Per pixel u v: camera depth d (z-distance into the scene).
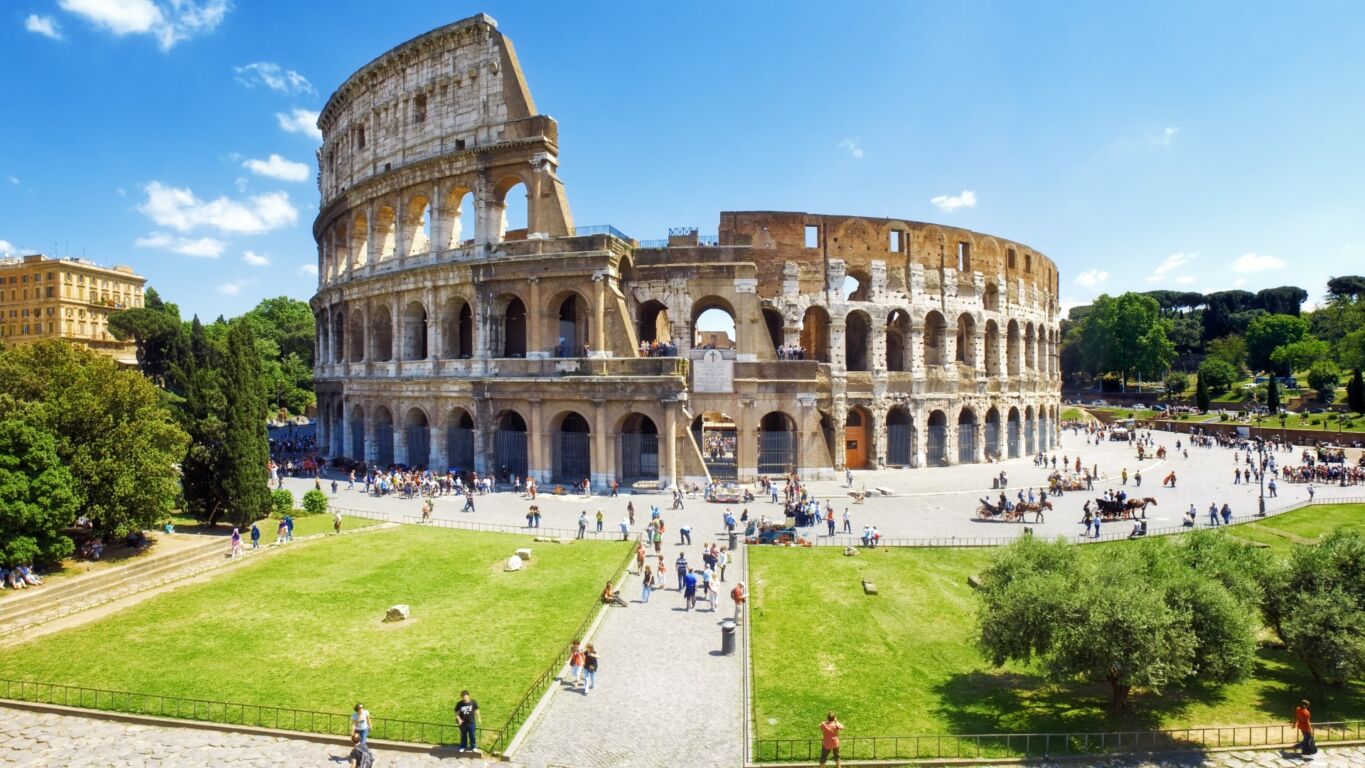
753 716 26.09
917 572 42.16
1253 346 170.12
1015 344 95.75
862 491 62.44
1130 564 27.56
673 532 50.53
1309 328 170.62
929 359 91.31
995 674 29.88
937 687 28.66
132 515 41.44
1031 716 26.36
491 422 68.81
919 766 23.05
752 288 72.69
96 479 39.22
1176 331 191.62
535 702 26.52
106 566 39.28
